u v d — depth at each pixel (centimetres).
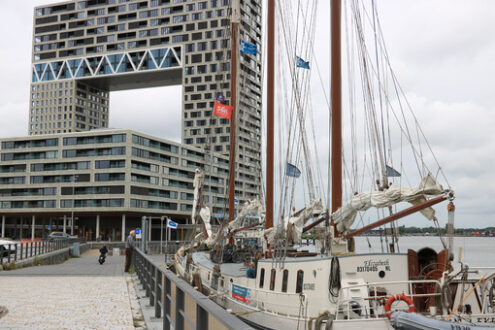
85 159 10669
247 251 2412
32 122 16425
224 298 1758
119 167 10350
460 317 1095
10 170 11344
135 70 14675
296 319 1237
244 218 2658
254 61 6619
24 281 2147
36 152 11188
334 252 1398
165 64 14238
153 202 10950
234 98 3109
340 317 1166
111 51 15088
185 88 13712
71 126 15988
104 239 10638
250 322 1478
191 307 673
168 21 14375
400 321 988
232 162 2584
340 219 1383
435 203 1120
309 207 1562
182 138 13425
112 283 2050
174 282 769
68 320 1129
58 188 10819
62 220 11638
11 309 1305
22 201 11094
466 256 9269
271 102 2469
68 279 2255
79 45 15700
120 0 15075
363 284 1157
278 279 1402
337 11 1741
